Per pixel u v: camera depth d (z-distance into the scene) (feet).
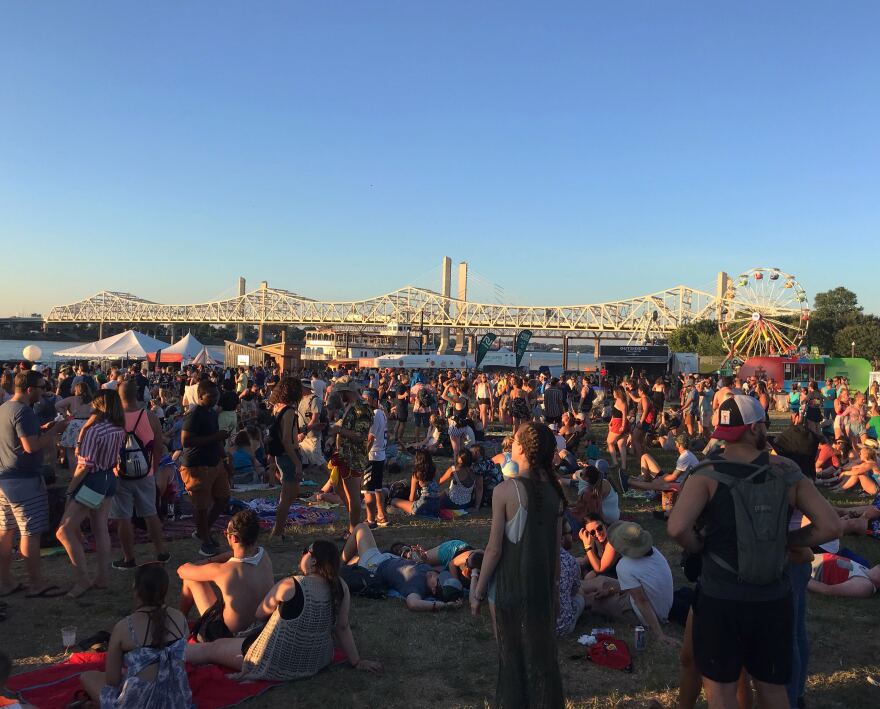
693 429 59.00
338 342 253.03
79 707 12.42
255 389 56.85
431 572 19.45
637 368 160.97
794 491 9.57
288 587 14.16
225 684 13.91
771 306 253.44
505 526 11.23
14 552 22.66
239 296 547.49
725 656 9.37
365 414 25.05
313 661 14.35
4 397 35.09
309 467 40.65
